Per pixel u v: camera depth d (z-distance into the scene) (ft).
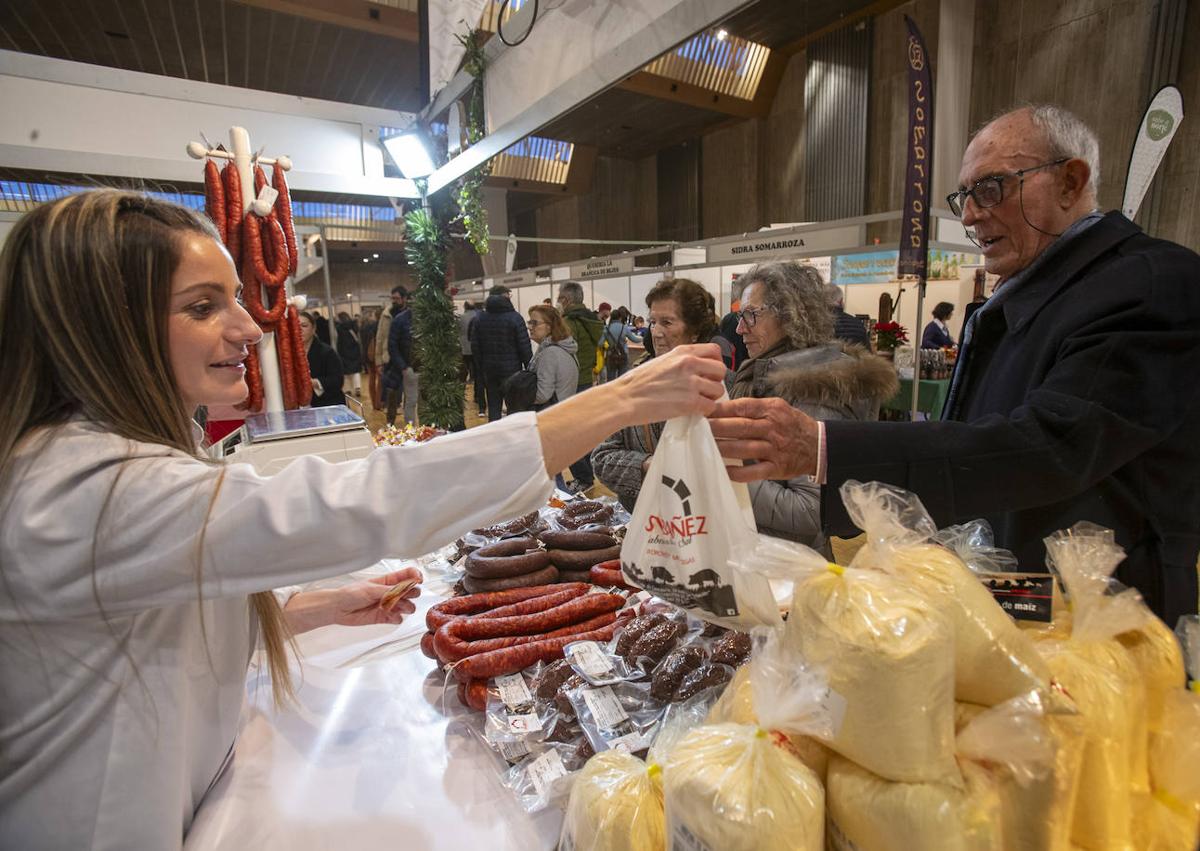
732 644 3.07
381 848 2.48
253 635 3.16
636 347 23.85
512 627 3.61
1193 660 2.05
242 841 2.49
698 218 43.73
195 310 2.33
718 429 2.60
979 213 3.98
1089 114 23.97
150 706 2.15
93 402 2.07
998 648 1.59
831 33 32.01
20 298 2.07
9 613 1.93
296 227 13.97
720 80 34.99
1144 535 3.20
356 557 2.06
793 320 5.69
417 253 13.82
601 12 5.71
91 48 21.42
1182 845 1.76
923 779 1.44
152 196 2.39
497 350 19.04
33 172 9.63
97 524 1.88
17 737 2.07
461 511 2.15
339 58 22.06
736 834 1.43
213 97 9.27
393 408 26.40
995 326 4.16
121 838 2.14
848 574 1.65
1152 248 3.19
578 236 49.62
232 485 2.00
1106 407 2.77
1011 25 25.85
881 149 31.01
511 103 7.40
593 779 2.04
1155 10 21.77
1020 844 1.49
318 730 3.22
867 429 2.64
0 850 2.10
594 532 4.61
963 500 2.63
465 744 3.12
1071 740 1.56
